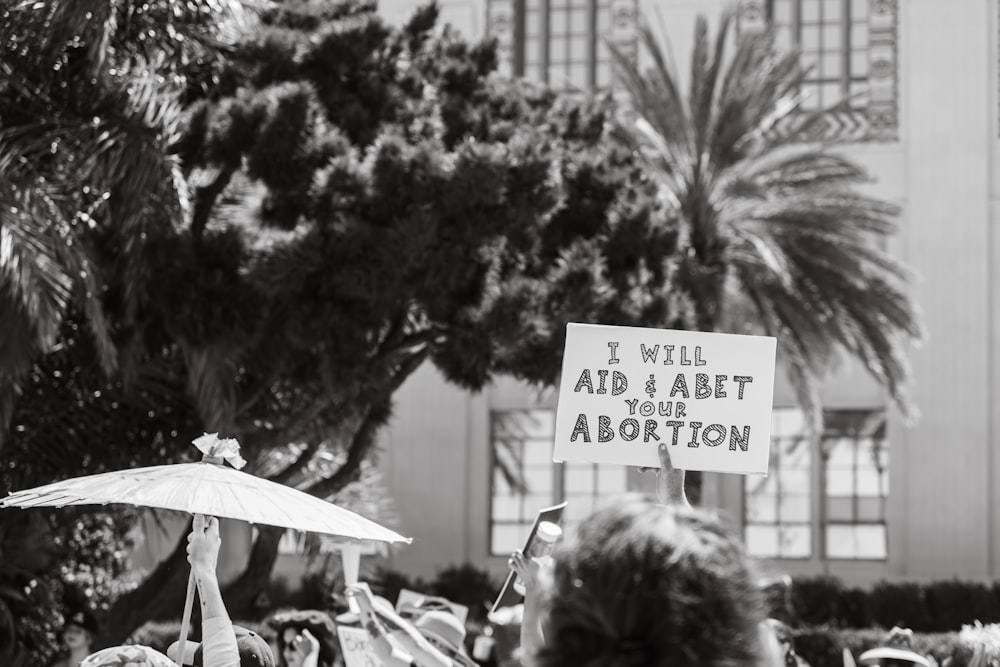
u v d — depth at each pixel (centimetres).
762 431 541
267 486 538
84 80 1518
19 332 1374
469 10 3831
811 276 2511
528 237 1744
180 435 1819
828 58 3694
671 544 219
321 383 1739
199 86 1819
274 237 1650
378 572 3244
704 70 2623
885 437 3528
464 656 768
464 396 3666
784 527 3541
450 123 1838
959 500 3472
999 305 3541
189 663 653
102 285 1586
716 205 2575
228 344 1586
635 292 1772
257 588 1881
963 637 842
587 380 547
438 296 1655
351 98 1814
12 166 1425
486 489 3659
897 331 2672
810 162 2642
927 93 3622
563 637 221
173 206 1527
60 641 1738
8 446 1733
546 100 2055
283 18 1897
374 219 1627
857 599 3228
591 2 3784
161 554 2700
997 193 3581
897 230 2619
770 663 228
